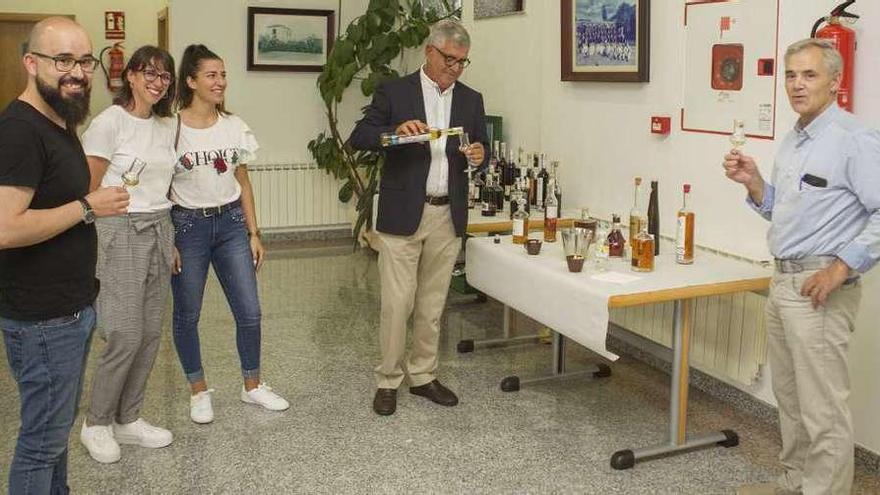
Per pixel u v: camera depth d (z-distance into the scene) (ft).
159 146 10.07
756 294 11.46
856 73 9.92
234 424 11.75
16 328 7.20
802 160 8.50
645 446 11.05
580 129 15.81
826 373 8.54
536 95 17.31
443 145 11.71
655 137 13.73
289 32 24.89
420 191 11.59
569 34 15.60
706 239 12.74
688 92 12.89
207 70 10.75
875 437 10.12
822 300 8.30
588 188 15.69
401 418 12.02
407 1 23.66
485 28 19.21
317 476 10.20
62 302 7.27
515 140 18.25
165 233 10.30
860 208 8.28
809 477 8.82
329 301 18.53
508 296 11.87
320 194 25.88
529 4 17.34
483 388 13.26
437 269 12.24
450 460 10.65
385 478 10.14
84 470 10.27
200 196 10.99
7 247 6.77
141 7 29.14
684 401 10.77
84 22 28.78
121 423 10.94
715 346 12.24
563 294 10.44
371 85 22.40
